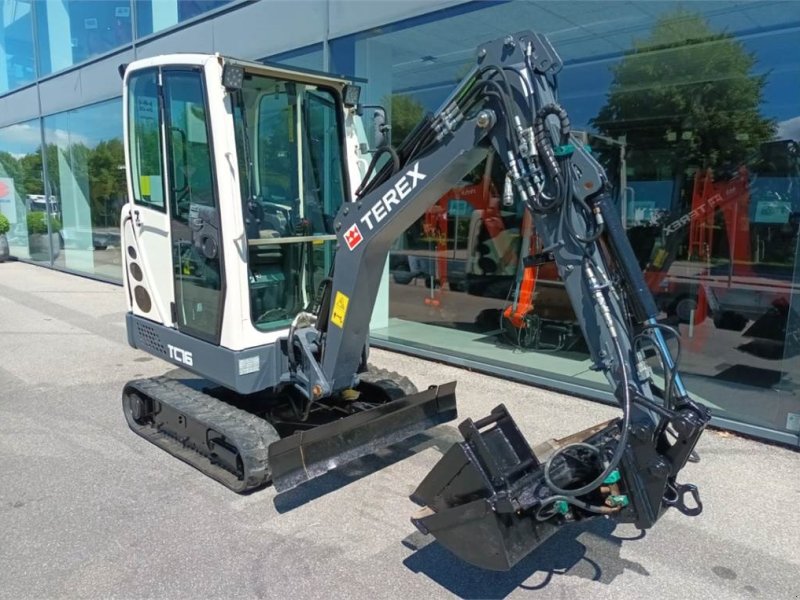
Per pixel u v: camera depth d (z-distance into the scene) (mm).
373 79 6273
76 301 9352
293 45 6492
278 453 3008
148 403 4137
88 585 2533
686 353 5738
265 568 2668
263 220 3562
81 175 11523
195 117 3334
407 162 2816
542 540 2389
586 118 6012
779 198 5117
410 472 3646
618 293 2406
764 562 2762
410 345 6387
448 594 2512
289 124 3635
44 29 11562
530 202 2420
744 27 4930
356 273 3115
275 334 3480
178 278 3707
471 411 4660
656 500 2264
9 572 2615
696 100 5559
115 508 3174
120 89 9766
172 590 2510
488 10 5043
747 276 5359
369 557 2766
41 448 3934
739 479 3588
